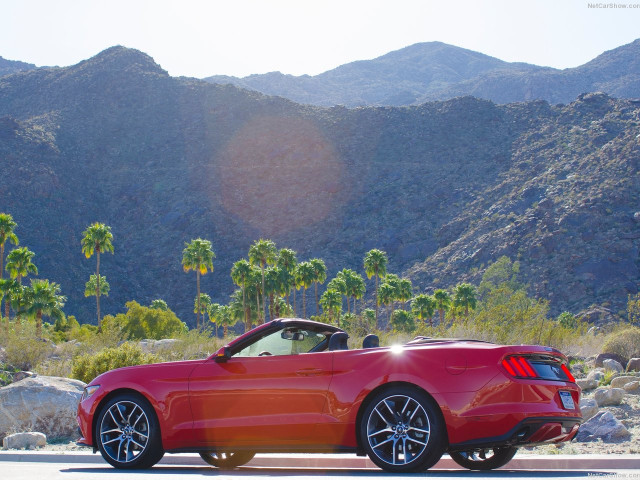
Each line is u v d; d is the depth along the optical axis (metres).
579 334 24.39
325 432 7.84
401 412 7.56
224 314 124.25
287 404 8.00
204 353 28.61
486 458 9.08
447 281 148.75
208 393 8.36
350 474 7.76
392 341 24.69
